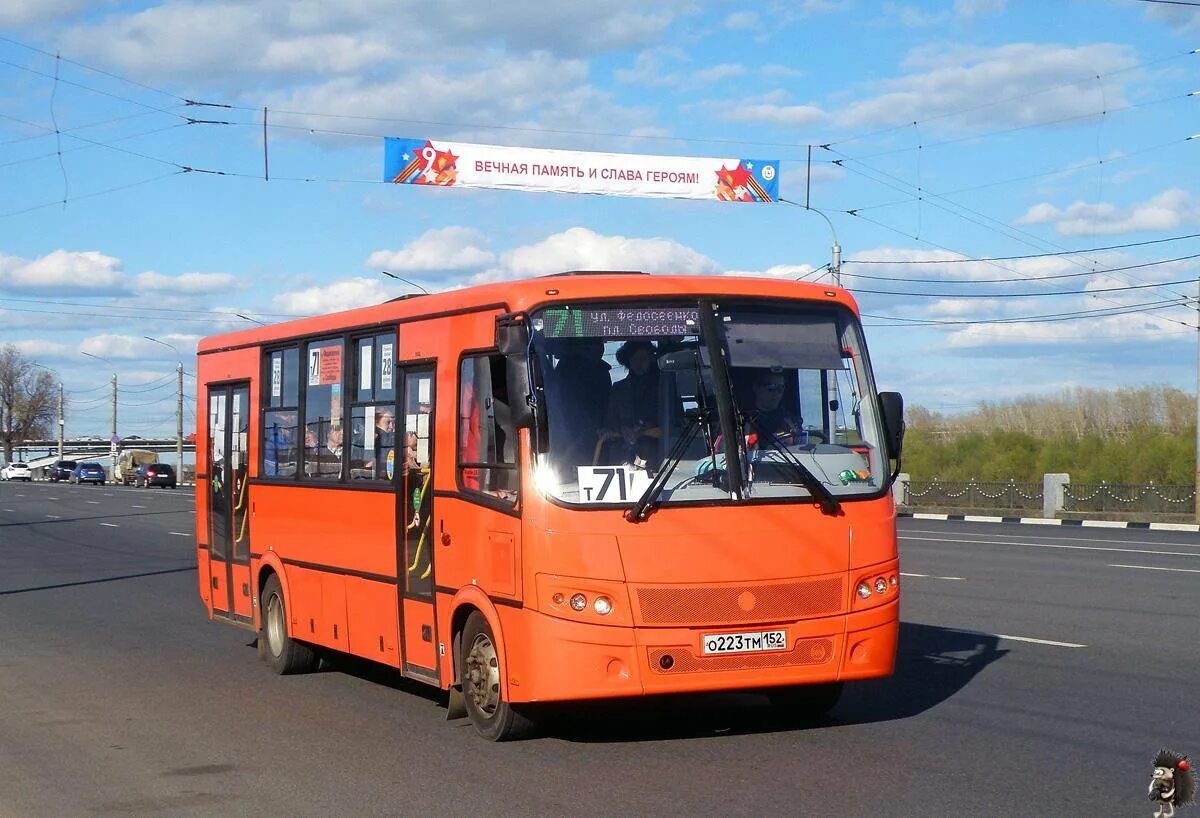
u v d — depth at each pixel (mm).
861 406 8641
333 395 11266
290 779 8023
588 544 7824
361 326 10766
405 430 9922
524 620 8047
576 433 8023
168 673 12516
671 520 7922
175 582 21938
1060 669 11289
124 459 101125
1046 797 7012
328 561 11242
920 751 8219
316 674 12367
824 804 6969
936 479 50531
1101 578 19188
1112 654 12055
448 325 9297
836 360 8617
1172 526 34094
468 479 8867
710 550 7922
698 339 8312
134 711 10539
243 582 13305
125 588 21047
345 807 7281
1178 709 9438
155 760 8688
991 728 8883
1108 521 36844
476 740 8984
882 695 10266
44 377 160750
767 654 7980
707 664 7879
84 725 9977
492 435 8578
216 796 7648
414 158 34406
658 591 7824
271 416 12625
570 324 8203
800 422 8414
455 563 9031
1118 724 8922
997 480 48625
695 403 8188
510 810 7055
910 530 33375
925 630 13922
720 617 7898
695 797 7199
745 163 36500
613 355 8195
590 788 7488
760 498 8078
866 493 8398
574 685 7820
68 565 25719
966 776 7523
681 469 8031
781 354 8461
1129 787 7211
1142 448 45344
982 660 11875
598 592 7805
